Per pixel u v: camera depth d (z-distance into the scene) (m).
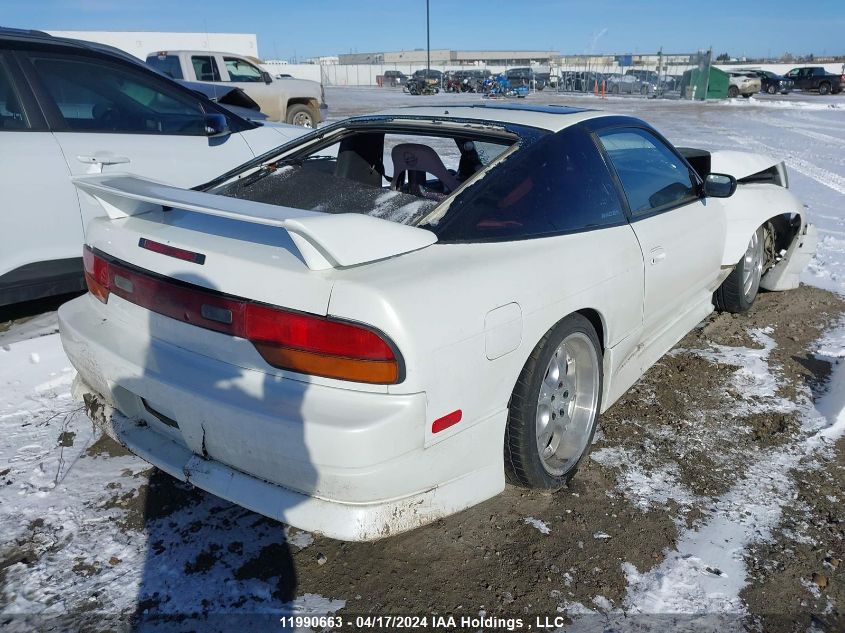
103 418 2.40
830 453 2.89
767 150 12.60
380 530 1.89
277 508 1.91
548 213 2.42
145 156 4.17
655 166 3.23
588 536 2.34
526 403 2.24
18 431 2.87
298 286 1.82
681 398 3.35
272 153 3.04
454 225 2.15
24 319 4.11
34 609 1.97
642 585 2.13
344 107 24.03
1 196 3.61
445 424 1.94
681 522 2.42
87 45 4.15
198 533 2.30
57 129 3.88
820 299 4.84
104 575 2.11
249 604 2.02
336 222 1.80
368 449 1.76
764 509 2.51
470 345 1.96
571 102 29.83
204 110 4.62
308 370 1.82
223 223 2.32
